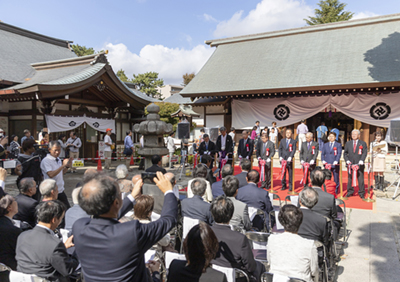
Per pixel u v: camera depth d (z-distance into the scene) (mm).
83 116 13586
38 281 2184
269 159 8250
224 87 14812
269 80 14242
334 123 17312
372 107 12906
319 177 3998
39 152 5207
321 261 2908
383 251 4297
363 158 7051
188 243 1938
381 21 15555
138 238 1584
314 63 14500
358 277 3592
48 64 14789
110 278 1567
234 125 15875
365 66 12906
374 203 6812
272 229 4133
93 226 1642
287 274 2416
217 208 2486
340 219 4496
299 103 14344
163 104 26656
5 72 13641
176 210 1903
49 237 2512
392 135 7625
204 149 9516
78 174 11500
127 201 2191
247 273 2447
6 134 12750
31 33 19047
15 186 9086
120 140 16766
